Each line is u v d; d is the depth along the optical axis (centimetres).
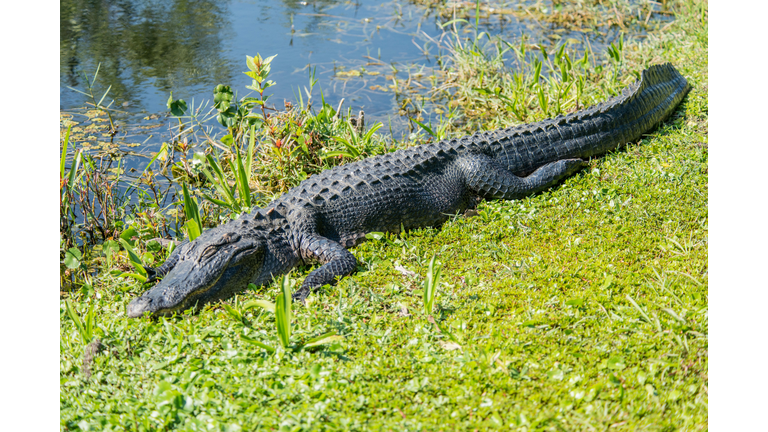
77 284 529
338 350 383
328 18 1330
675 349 371
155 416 333
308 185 579
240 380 362
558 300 431
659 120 761
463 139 654
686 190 585
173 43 1137
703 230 522
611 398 335
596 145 692
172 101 712
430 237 557
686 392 337
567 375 357
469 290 457
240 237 491
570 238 528
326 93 951
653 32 1176
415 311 434
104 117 847
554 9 1302
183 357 392
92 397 362
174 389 354
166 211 661
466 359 369
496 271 489
